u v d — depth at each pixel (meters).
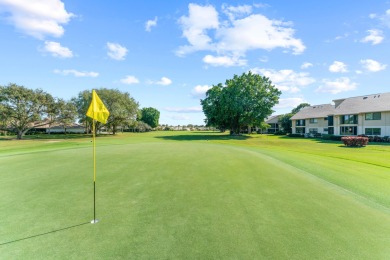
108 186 7.71
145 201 6.36
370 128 42.78
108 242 4.23
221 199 6.57
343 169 11.52
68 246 4.08
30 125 52.34
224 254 3.89
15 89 45.62
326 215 5.63
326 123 56.94
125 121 59.94
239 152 16.19
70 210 5.73
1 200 6.41
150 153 15.10
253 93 51.91
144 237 4.42
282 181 8.62
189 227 4.85
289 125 73.31
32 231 4.64
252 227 4.89
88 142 30.20
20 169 10.19
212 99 57.75
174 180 8.47
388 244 4.32
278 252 3.98
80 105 57.50
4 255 3.80
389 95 42.88
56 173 9.46
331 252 4.02
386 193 7.59
